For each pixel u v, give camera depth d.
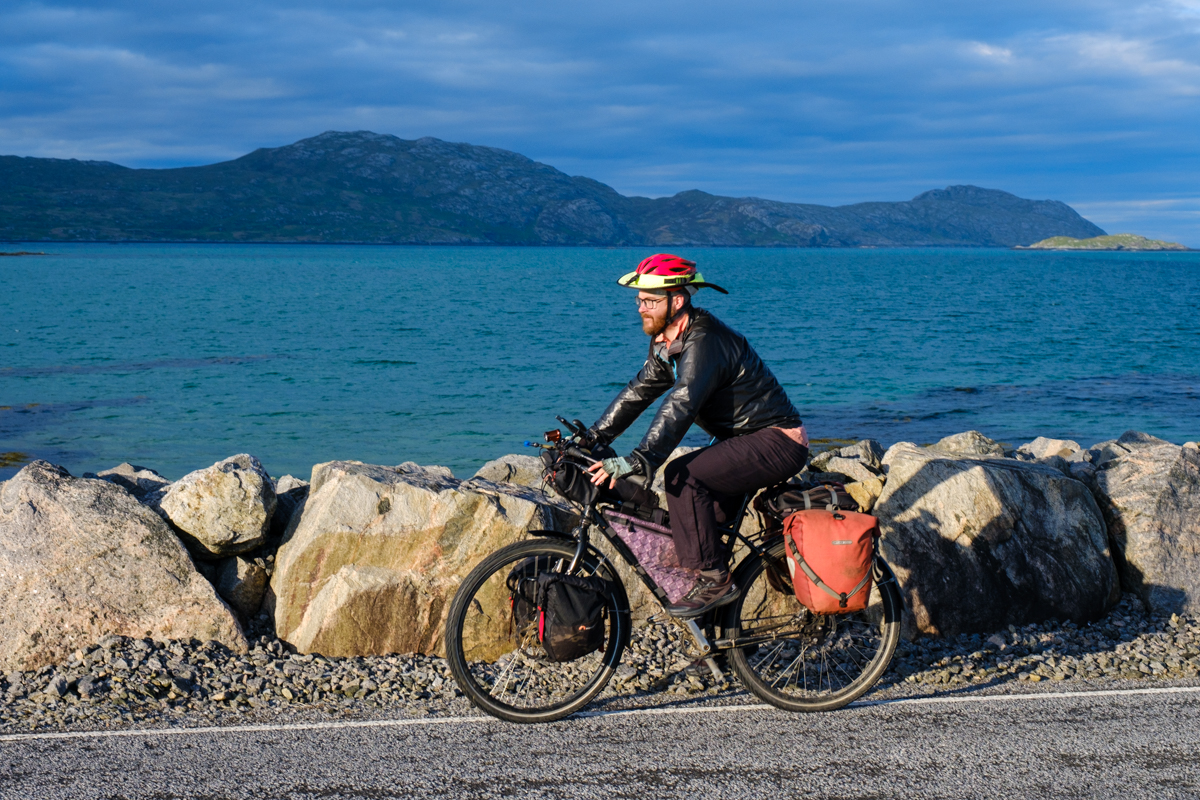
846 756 3.33
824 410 20.84
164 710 3.67
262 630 4.41
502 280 96.31
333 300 60.97
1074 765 3.25
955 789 3.07
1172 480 5.22
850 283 97.19
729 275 121.38
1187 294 76.94
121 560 4.21
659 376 3.88
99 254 192.88
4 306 51.56
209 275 97.81
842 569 3.66
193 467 14.98
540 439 17.41
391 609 4.31
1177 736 3.49
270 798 2.96
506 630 4.36
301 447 16.50
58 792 2.98
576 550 3.76
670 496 3.73
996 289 85.38
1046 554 4.83
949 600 4.66
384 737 3.46
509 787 3.07
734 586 3.81
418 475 4.82
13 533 4.20
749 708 3.80
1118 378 26.33
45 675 3.92
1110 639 4.63
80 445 16.52
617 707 3.81
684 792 3.05
